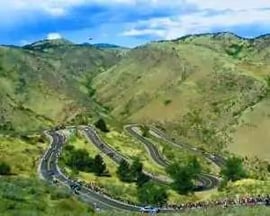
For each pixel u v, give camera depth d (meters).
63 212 69.12
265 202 91.31
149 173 193.88
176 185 156.62
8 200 67.25
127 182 172.38
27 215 62.22
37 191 75.31
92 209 77.50
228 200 100.81
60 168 173.38
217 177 195.12
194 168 185.00
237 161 180.12
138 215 83.31
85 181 153.88
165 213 89.06
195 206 102.94
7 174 149.00
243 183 129.88
